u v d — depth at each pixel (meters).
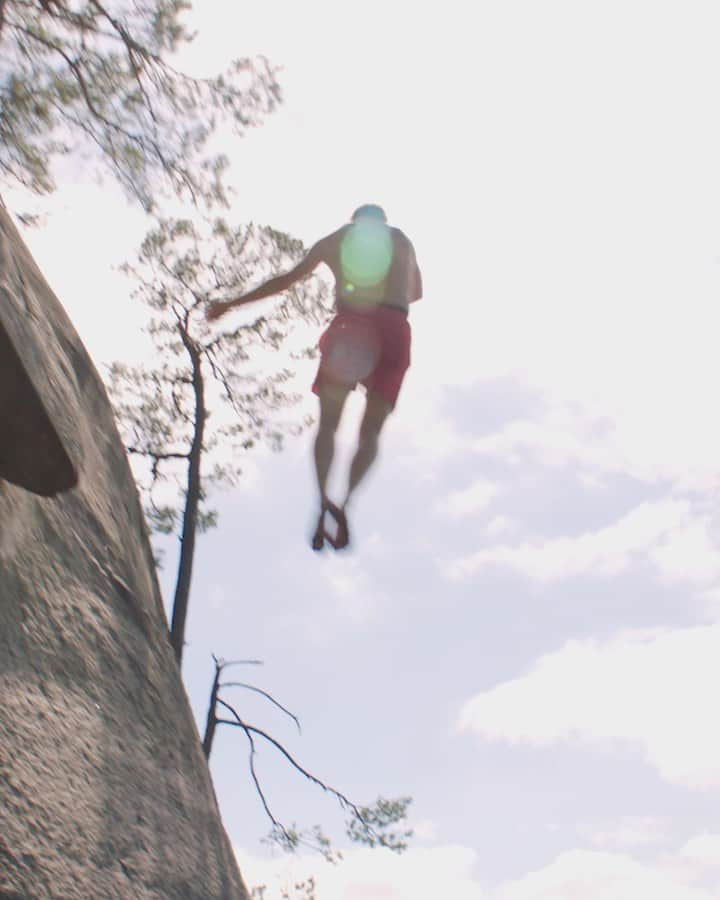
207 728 15.88
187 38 14.03
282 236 16.48
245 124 14.33
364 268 4.96
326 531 4.79
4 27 13.14
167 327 16.92
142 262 16.53
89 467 4.54
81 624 3.96
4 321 2.93
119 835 3.58
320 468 4.80
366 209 5.07
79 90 13.76
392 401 4.92
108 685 3.95
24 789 3.28
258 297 5.04
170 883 3.70
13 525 3.71
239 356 17.02
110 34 13.76
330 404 4.87
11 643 3.53
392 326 4.93
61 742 3.54
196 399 16.98
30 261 4.71
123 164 14.02
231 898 4.02
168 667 4.47
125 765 3.81
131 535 4.77
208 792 4.30
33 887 3.11
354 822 16.25
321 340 4.96
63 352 4.59
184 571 16.03
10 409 3.09
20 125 13.53
